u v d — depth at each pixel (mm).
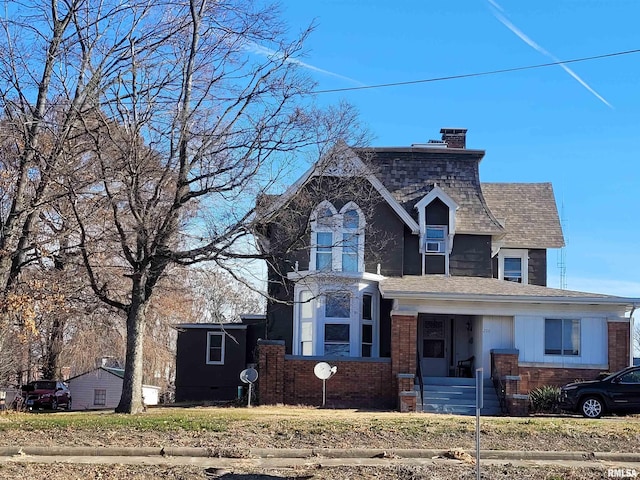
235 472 13227
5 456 14531
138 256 21391
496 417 21672
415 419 19109
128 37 22734
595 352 27031
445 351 30547
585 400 22984
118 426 16984
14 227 22484
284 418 18797
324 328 28688
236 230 21125
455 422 18406
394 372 26094
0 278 22094
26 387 37656
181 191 20656
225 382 33375
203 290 38469
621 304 26906
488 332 27484
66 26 22703
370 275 29125
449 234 31141
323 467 13781
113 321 34844
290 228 22859
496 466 14016
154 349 39625
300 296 29344
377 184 30234
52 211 24844
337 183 25000
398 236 30469
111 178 20688
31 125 22250
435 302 27109
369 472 13344
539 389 26266
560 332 27266
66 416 20531
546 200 36312
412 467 13719
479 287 27953
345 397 26203
